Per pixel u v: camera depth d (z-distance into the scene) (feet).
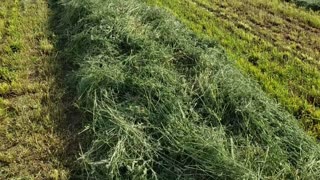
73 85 7.36
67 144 6.13
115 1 9.46
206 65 7.28
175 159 5.56
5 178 5.60
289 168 5.43
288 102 7.25
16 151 6.02
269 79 7.98
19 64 8.13
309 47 9.27
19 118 6.64
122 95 6.66
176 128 5.87
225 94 6.55
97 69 7.08
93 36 8.07
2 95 7.25
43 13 10.30
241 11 11.21
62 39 9.00
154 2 11.59
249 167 5.38
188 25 10.10
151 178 5.29
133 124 5.99
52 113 6.72
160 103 6.37
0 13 10.34
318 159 5.68
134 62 7.27
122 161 5.44
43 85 7.43
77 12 9.32
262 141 5.86
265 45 9.27
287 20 10.66
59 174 5.65
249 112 6.16
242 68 8.26
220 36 9.70
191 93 6.62
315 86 7.85
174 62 7.61
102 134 5.95
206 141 5.58
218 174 5.22
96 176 5.43
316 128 6.64
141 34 8.18
